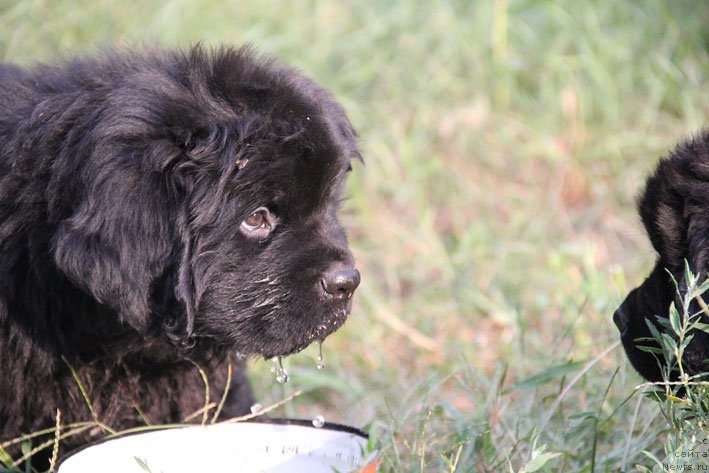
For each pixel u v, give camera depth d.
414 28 14.83
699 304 6.14
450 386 9.66
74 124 6.64
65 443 7.13
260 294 6.64
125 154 6.33
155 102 6.50
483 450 7.23
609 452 7.20
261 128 6.52
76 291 6.77
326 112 7.02
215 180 6.42
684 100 13.51
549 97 13.99
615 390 8.16
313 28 14.59
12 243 6.71
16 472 6.75
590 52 14.05
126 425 7.32
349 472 6.08
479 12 14.80
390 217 12.82
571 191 13.13
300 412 9.52
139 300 6.38
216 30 13.88
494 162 13.56
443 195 13.14
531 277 11.38
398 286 11.63
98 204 6.27
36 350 6.86
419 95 14.07
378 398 9.30
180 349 6.74
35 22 13.51
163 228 6.39
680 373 6.21
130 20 13.69
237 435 6.84
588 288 10.06
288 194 6.65
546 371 7.47
